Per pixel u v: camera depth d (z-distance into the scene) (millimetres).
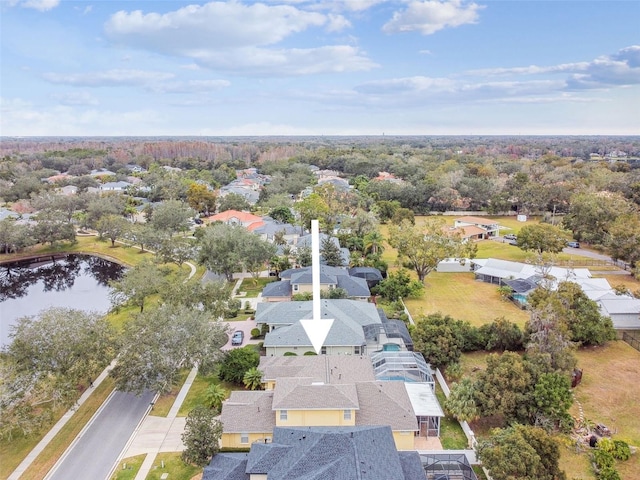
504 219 135500
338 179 184500
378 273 79750
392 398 40125
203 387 48438
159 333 46281
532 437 33281
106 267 103312
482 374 42812
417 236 80938
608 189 129625
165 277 79188
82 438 40375
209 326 49594
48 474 36062
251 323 64750
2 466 37062
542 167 173500
